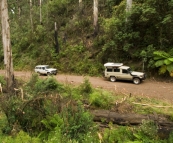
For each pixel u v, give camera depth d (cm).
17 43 3353
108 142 760
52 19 3156
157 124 802
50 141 730
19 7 4225
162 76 1588
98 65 2023
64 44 2628
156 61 1592
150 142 730
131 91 1298
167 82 1501
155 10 1606
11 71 1302
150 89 1336
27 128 862
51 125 830
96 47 2262
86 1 3088
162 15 1641
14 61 2967
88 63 2127
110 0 2555
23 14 4244
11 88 1265
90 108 991
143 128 773
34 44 3027
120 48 1906
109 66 1634
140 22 1778
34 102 876
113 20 1917
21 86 1273
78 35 2648
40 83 1219
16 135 803
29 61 2750
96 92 1130
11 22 4062
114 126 873
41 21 3319
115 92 1270
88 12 2880
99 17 2581
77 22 2756
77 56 2314
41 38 3012
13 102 898
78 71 2119
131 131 803
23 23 3816
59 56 2484
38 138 782
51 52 2591
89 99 1052
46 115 866
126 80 1584
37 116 875
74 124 793
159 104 1017
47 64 2495
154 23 1731
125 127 829
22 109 869
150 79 1614
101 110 952
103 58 2061
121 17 1925
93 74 1958
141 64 1741
